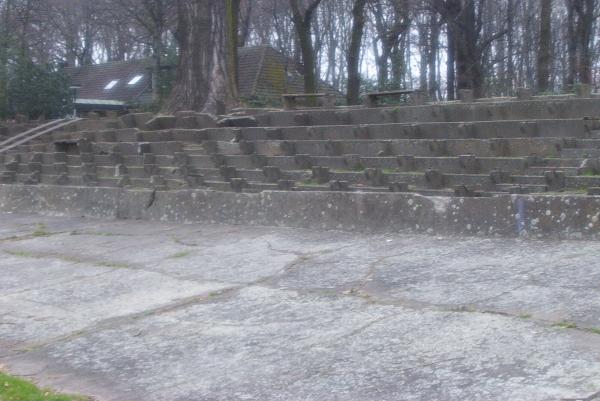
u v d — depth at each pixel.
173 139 18.36
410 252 9.45
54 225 14.02
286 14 42.25
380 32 33.28
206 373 6.35
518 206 9.52
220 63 21.05
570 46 28.36
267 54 34.69
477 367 5.84
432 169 12.73
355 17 28.97
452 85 28.31
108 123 20.77
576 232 9.06
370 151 14.61
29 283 9.84
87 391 6.22
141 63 41.88
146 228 12.95
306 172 14.16
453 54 28.28
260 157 15.34
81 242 12.27
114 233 12.77
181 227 12.75
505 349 6.10
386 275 8.56
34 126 22.80
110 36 53.22
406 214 10.48
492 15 33.88
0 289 9.62
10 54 29.56
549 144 12.54
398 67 30.88
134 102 34.88
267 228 11.84
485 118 14.49
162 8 33.22
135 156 17.66
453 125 14.21
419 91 16.39
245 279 9.09
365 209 10.88
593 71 28.52
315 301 7.95
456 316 6.97
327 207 11.30
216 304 8.20
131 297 8.78
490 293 7.48
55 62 36.94
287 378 6.07
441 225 10.13
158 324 7.70
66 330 7.78
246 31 37.94
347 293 8.09
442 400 5.39
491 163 12.49
